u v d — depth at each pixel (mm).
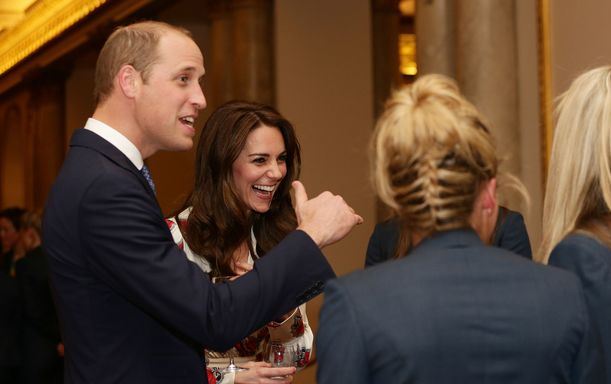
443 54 7145
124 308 2893
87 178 2844
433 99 2229
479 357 2094
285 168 4176
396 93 2334
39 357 9234
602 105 2721
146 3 14648
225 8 13102
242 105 4129
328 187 11922
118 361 2871
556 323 2133
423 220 2207
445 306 2125
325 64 12094
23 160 22562
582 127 2756
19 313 9273
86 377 2873
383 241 5359
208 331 2766
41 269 9273
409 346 2090
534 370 2102
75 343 2910
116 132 2980
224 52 13102
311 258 2922
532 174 6770
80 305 2877
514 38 6887
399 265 2217
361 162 12109
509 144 6801
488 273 2178
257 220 4219
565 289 2188
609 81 2734
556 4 6500
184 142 3041
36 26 18875
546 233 2869
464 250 2207
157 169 16609
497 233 4984
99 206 2803
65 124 20109
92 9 15945
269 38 12398
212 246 3963
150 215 2857
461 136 2150
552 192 2844
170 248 2865
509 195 6539
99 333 2877
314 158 11867
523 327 2113
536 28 6699
